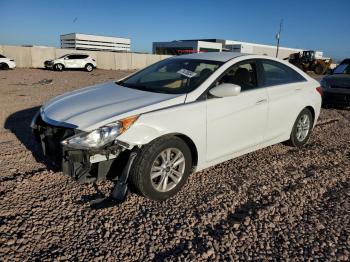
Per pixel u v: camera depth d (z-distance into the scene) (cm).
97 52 3541
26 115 748
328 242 303
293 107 511
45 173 419
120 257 274
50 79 1839
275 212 352
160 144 346
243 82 441
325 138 650
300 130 549
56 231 304
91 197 367
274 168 471
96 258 271
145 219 329
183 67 447
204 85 397
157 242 296
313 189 410
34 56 3269
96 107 367
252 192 395
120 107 358
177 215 339
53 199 359
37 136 412
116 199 339
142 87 431
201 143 386
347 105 941
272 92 470
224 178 430
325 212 355
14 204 345
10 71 2484
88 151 321
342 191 409
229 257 280
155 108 358
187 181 416
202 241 299
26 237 293
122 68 3725
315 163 500
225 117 404
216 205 361
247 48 5972
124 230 311
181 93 390
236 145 432
